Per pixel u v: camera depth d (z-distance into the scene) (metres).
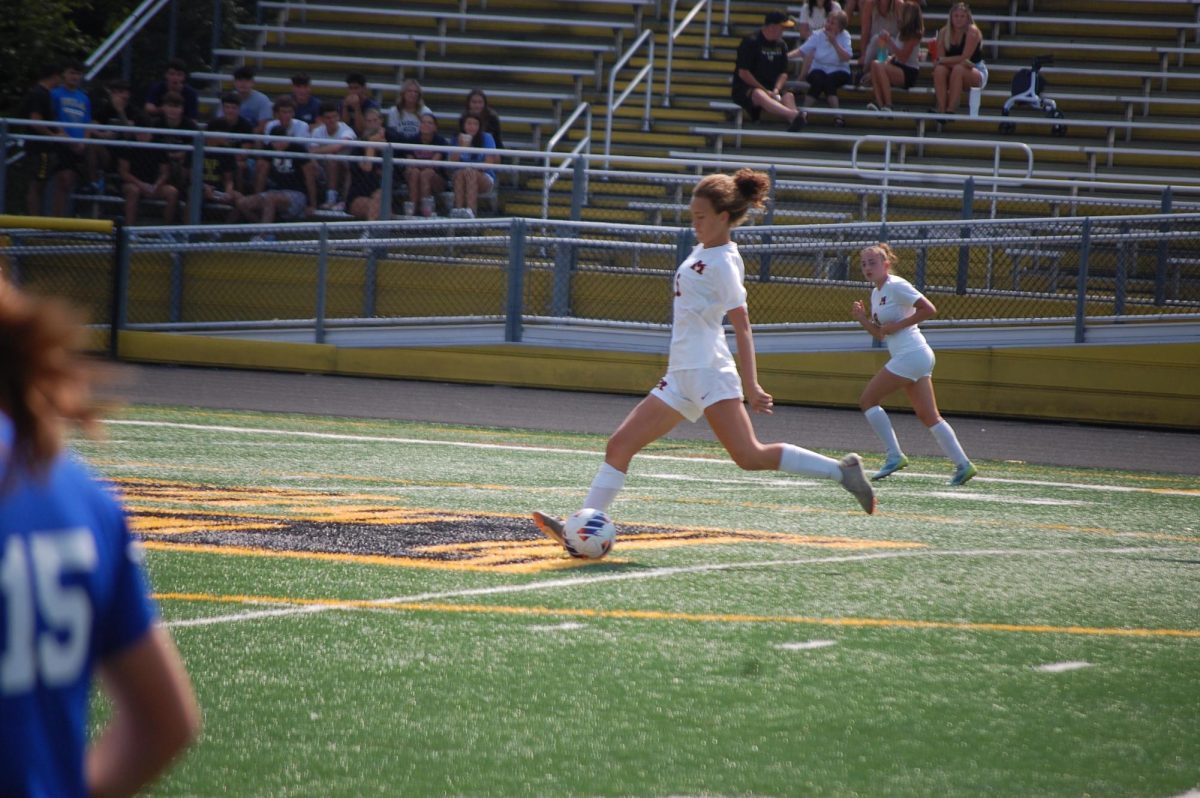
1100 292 57.47
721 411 24.05
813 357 59.41
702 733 15.06
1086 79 89.38
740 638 19.31
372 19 93.94
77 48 82.25
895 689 17.02
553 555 25.16
